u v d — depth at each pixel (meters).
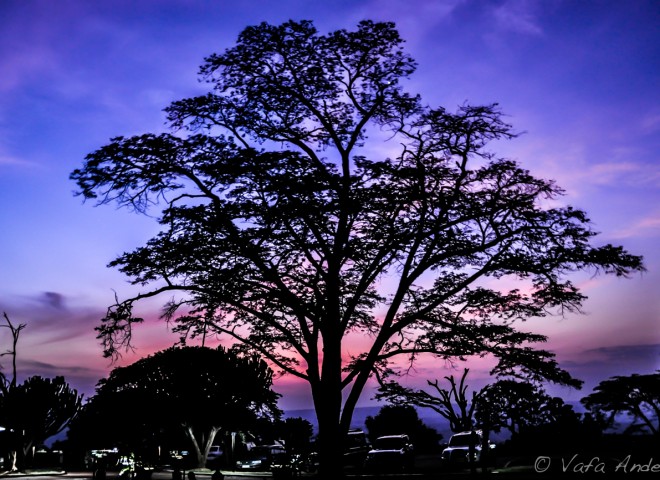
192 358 29.19
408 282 21.17
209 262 21.05
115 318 20.41
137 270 20.44
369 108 22.59
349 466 36.50
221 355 29.84
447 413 32.06
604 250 19.59
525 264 20.25
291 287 21.95
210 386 29.30
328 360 20.75
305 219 19.67
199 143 20.38
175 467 29.48
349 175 21.84
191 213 19.58
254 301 22.00
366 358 21.66
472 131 20.89
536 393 21.06
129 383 28.66
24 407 46.47
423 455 50.06
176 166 20.33
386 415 56.72
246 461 45.12
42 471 45.16
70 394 48.97
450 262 22.45
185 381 28.92
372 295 24.31
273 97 22.22
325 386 20.52
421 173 20.09
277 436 35.97
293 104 22.55
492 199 20.48
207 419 29.78
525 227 20.41
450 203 20.25
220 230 19.97
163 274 20.97
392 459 30.44
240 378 30.00
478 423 27.12
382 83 22.61
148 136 20.11
